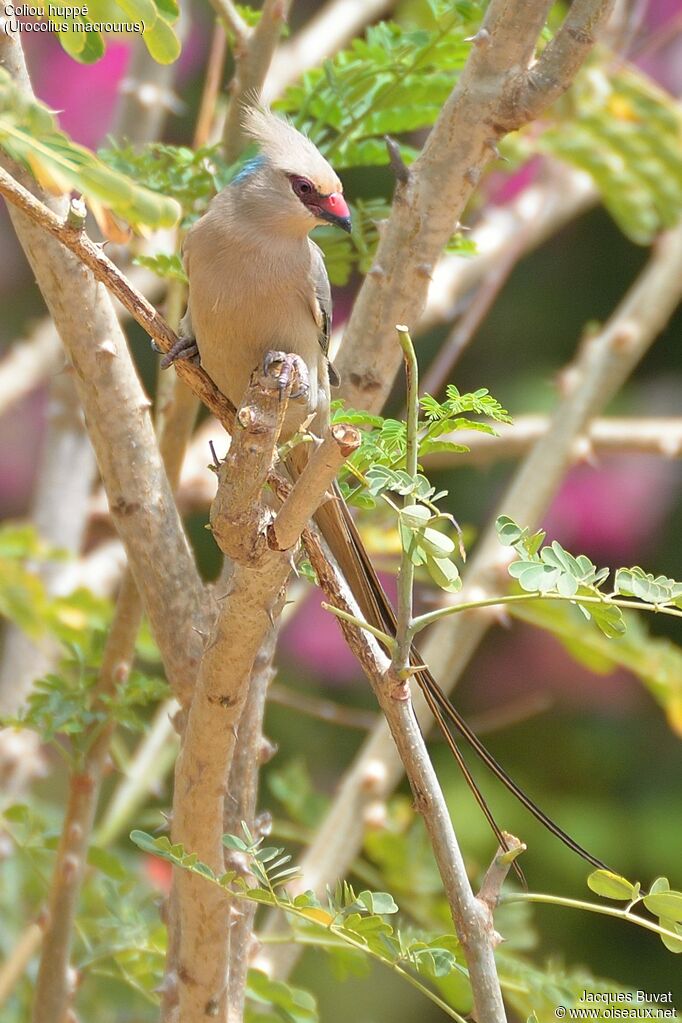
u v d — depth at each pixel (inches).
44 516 407.2
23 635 396.8
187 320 282.7
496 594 360.2
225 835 206.7
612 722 587.2
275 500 257.9
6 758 394.3
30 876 353.4
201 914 211.5
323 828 336.5
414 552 192.9
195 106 597.3
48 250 235.5
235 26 288.8
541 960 538.3
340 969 278.4
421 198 255.1
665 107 397.7
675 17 557.9
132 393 243.0
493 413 217.0
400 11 448.5
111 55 547.2
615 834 564.7
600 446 416.8
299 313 277.4
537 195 476.4
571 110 394.6
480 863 546.6
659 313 401.1
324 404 287.6
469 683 596.7
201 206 298.8
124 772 321.1
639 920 195.5
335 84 305.9
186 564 245.9
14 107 178.5
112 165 286.0
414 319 262.2
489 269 464.4
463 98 250.1
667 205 412.2
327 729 581.3
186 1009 218.1
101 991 341.7
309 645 566.9
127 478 241.6
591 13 238.8
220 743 205.8
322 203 276.8
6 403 460.8
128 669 278.4
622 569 197.2
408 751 196.1
